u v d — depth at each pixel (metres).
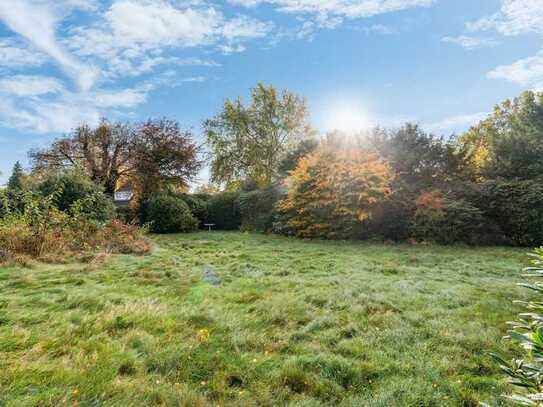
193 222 15.83
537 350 1.11
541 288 1.51
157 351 2.39
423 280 5.00
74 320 2.96
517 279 5.09
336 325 3.12
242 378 2.14
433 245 9.47
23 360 2.18
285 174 15.20
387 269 5.84
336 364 2.30
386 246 9.34
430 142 11.91
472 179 11.80
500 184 10.37
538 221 9.23
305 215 11.77
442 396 1.97
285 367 2.27
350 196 10.51
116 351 2.36
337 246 9.40
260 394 1.97
